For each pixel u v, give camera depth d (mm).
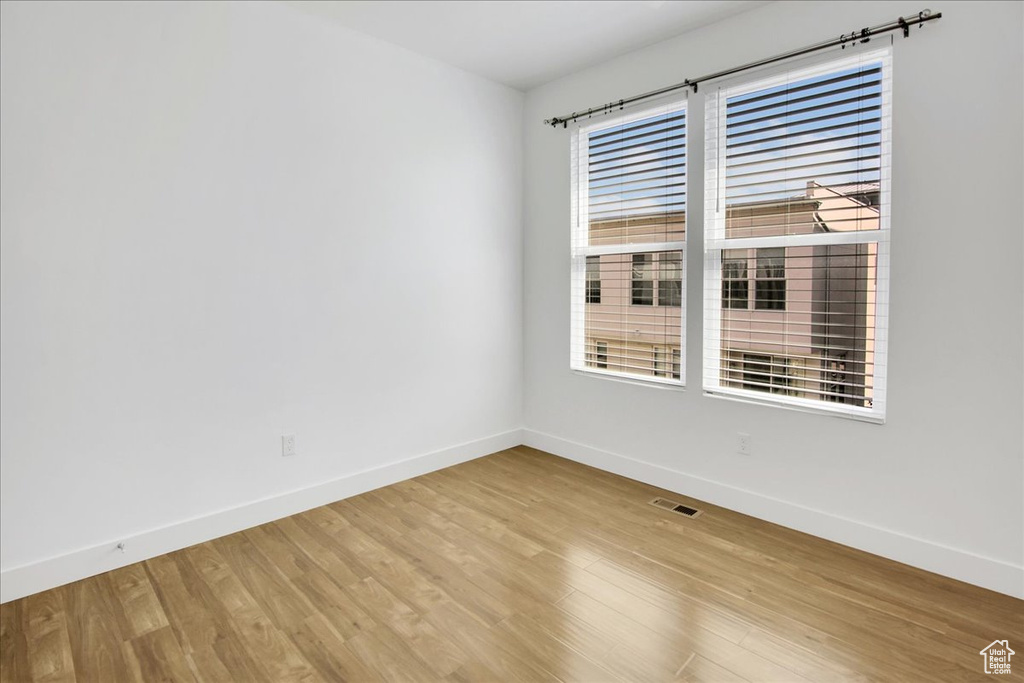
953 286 2264
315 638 1942
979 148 2176
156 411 2500
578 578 2330
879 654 1842
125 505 2434
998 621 2014
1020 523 2150
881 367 2504
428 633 1968
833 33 2531
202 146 2562
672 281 3258
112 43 2303
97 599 2174
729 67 2896
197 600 2168
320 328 3031
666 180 3250
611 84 3447
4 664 1808
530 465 3768
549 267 3943
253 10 2688
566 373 3875
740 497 2982
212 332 2645
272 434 2881
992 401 2195
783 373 2830
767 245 2832
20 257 2139
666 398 3291
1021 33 2068
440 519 2916
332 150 3016
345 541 2670
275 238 2826
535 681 1730
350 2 2752
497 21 2957
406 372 3453
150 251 2443
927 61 2277
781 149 2764
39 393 2207
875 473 2504
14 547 2176
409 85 3332
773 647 1882
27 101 2123
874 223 2488
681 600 2164
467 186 3707
